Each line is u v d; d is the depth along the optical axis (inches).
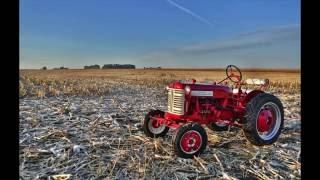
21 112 334.3
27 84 713.6
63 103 418.3
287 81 614.2
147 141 231.0
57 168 175.9
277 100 237.6
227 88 239.3
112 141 227.5
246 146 229.9
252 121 223.1
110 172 169.5
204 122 226.4
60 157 192.1
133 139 236.2
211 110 229.0
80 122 288.4
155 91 641.0
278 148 225.0
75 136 241.6
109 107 390.3
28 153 195.6
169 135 257.8
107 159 191.6
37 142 222.8
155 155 197.6
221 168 180.2
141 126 282.0
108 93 592.7
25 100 445.1
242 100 240.7
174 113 221.9
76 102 436.1
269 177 170.1
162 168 178.4
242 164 189.8
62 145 214.8
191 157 199.2
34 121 284.2
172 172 174.2
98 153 202.7
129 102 447.5
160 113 249.1
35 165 179.8
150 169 177.5
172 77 1084.5
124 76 1192.2
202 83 236.8
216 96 230.4
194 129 199.5
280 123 237.8
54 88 621.3
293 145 230.8
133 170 175.2
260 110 230.4
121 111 358.6
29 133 245.9
